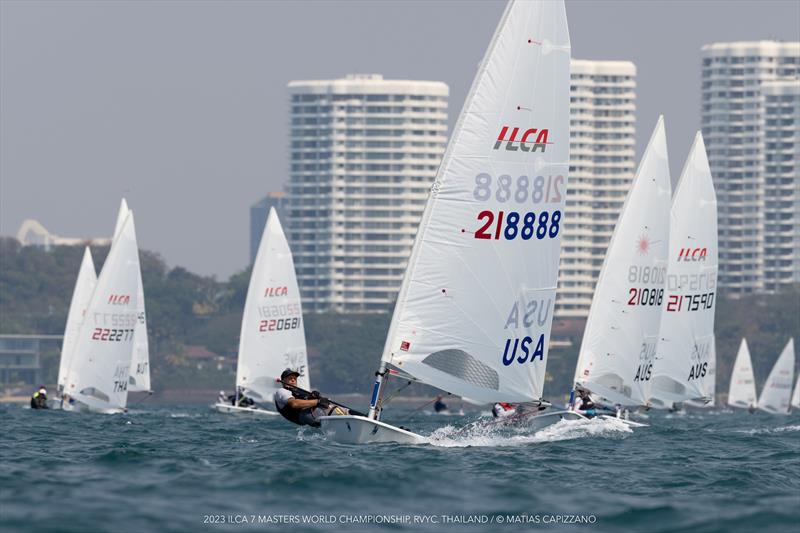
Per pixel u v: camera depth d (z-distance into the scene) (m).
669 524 62.84
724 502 69.81
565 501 69.31
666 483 78.88
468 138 94.25
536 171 95.69
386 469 78.94
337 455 87.19
